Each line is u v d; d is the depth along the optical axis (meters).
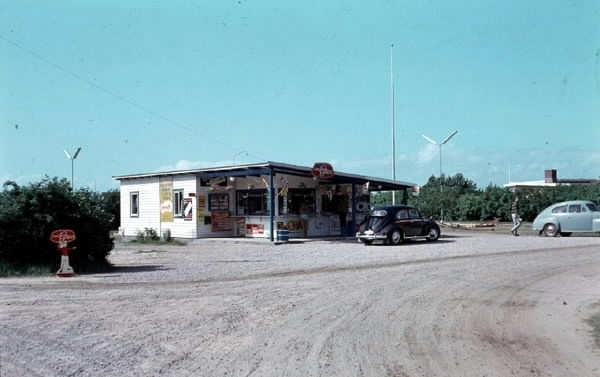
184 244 28.89
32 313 10.52
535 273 15.98
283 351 7.95
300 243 28.05
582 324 9.77
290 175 30.45
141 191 35.31
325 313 10.59
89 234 17.83
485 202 50.56
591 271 16.38
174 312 10.66
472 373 6.98
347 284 14.17
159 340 8.55
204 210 31.77
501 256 20.36
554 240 27.48
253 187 31.45
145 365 7.26
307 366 7.23
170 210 33.19
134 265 18.98
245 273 16.56
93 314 10.45
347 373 6.94
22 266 16.91
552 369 7.19
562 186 48.78
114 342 8.41
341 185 32.09
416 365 7.29
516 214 32.25
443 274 15.82
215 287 13.79
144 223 35.06
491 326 9.58
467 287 13.59
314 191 31.84
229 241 29.33
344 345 8.28
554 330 9.33
